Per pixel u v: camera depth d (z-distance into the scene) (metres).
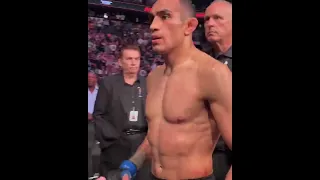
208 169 1.42
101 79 1.71
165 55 1.50
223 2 1.53
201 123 1.41
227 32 1.51
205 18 1.54
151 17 1.51
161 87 1.52
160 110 1.48
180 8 1.47
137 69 1.66
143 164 1.59
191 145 1.40
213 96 1.36
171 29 1.45
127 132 1.66
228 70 1.38
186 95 1.41
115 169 1.65
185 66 1.46
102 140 1.68
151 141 1.50
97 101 1.70
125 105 1.66
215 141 1.45
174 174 1.41
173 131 1.42
